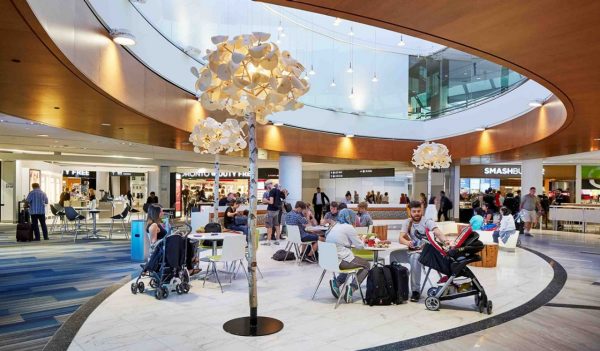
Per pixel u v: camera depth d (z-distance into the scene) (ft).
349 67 56.95
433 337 14.42
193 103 34.47
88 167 83.71
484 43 15.03
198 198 75.97
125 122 29.19
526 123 41.14
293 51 52.13
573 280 23.71
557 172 73.10
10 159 61.98
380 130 58.34
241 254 21.89
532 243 41.73
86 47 18.24
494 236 36.45
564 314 17.17
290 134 49.85
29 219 42.24
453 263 17.24
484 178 73.00
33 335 14.56
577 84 19.90
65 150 58.18
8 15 12.18
